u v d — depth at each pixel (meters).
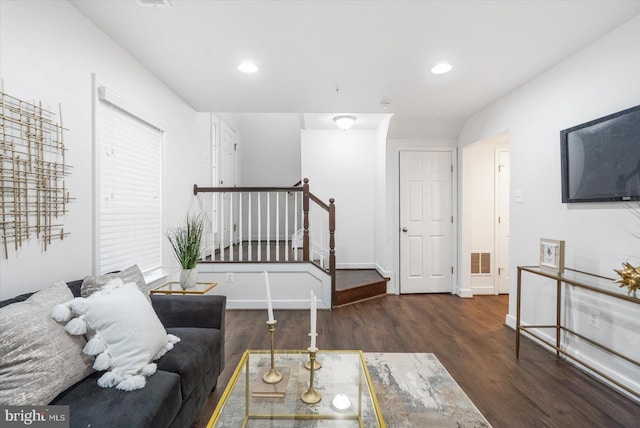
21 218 1.52
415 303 4.07
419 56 2.42
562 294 2.53
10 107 1.47
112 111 2.22
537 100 2.77
